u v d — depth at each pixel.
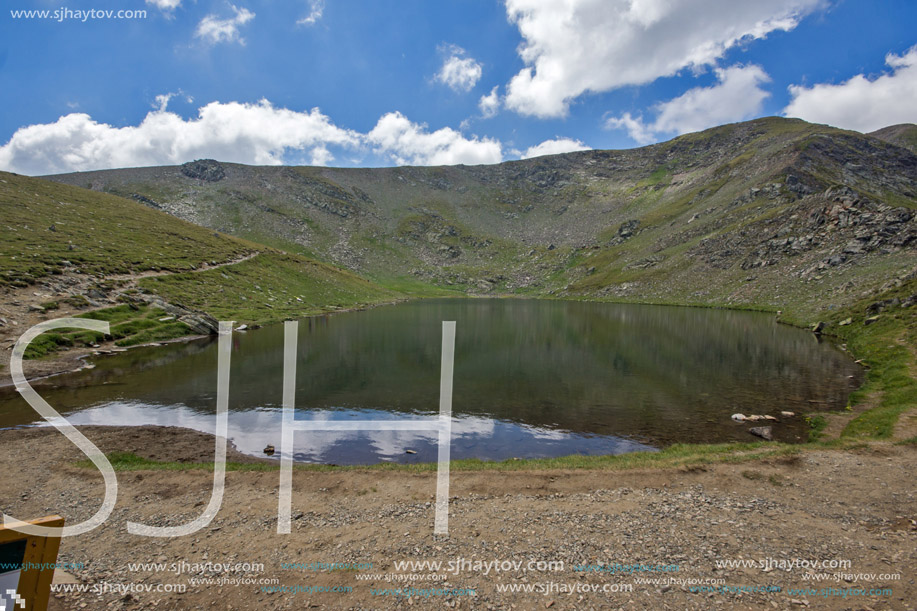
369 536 9.91
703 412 22.78
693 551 9.21
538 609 7.36
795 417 21.62
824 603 7.42
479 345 46.47
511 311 95.56
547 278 178.50
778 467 14.09
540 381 30.02
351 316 75.75
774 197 147.25
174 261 70.56
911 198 160.75
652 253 154.88
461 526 10.38
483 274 192.62
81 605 7.45
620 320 73.69
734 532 10.04
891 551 9.10
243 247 101.00
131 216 93.06
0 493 12.34
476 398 25.80
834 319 51.81
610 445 18.19
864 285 65.56
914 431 17.05
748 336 51.28
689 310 92.12
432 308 102.69
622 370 33.62
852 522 10.47
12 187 82.19
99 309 43.50
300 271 104.19
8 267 43.72
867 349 35.59
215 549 9.34
